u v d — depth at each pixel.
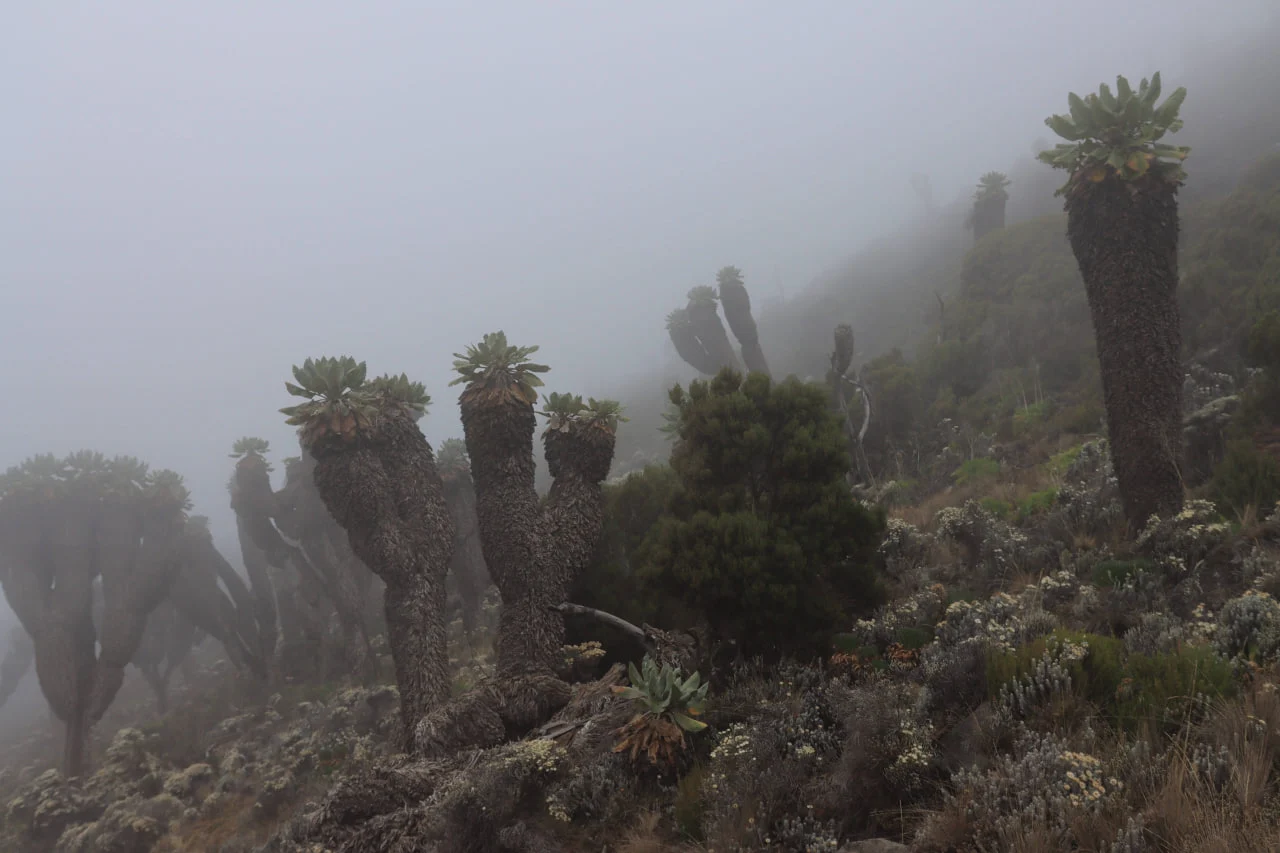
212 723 22.42
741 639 8.57
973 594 8.76
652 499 11.84
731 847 4.74
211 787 16.58
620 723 7.29
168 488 23.39
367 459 10.30
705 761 6.40
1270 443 8.69
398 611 10.17
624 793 6.29
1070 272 22.52
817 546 8.52
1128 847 3.40
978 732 4.80
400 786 7.23
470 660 17.89
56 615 20.77
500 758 6.84
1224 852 3.23
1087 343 18.80
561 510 10.41
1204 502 7.79
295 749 16.33
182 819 15.17
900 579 9.90
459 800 6.34
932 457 17.47
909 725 5.08
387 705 17.17
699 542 8.46
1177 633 5.59
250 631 26.09
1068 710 4.72
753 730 5.91
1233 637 5.34
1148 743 4.07
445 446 22.75
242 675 25.75
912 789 4.70
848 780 5.00
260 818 14.08
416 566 10.27
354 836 6.77
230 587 26.33
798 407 9.43
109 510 21.98
